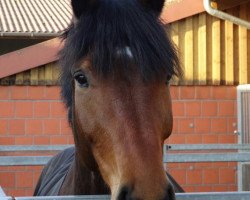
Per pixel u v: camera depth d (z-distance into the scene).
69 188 2.93
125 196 2.01
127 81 2.19
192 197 2.27
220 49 7.71
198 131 7.73
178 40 7.65
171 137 7.71
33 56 7.55
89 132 2.28
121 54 2.20
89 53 2.27
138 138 2.10
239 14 7.56
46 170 4.25
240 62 7.74
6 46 10.95
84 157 2.49
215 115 7.75
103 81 2.21
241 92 7.72
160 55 2.22
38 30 9.59
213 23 7.68
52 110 7.62
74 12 2.40
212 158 3.69
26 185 7.62
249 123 7.71
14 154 7.48
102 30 2.24
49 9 13.08
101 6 2.34
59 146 5.15
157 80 2.22
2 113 7.57
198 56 7.70
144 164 2.03
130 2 2.36
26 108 7.60
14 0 13.97
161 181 2.00
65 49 2.50
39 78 7.60
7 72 7.50
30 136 7.60
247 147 5.17
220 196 2.28
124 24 2.24
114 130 2.16
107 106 2.19
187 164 7.67
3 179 7.59
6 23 10.37
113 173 2.17
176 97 7.72
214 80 7.72
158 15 2.46
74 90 2.45
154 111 2.18
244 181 7.66
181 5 7.54
